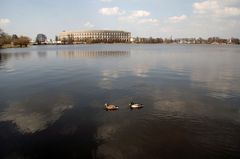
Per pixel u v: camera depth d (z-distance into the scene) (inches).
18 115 1019.3
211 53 5068.9
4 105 1160.8
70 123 923.4
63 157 693.9
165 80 1742.1
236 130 848.3
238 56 4133.9
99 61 3272.6
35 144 766.5
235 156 687.7
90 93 1357.0
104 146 745.6
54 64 2915.8
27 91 1430.9
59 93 1370.6
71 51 5890.8
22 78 1886.1
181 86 1528.1
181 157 682.2
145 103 1157.7
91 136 810.8
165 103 1155.3
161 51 5876.0
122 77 1881.2
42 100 1232.2
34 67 2620.6
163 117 970.7
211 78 1825.8
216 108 1079.0
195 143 756.0
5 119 974.4
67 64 2903.5
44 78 1867.6
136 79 1784.0
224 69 2358.5
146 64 2842.0
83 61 3287.4
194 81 1701.5
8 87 1551.4
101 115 1000.2
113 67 2561.5
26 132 851.4
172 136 801.6
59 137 810.8
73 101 1205.7
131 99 1224.8
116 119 954.7
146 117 970.7
